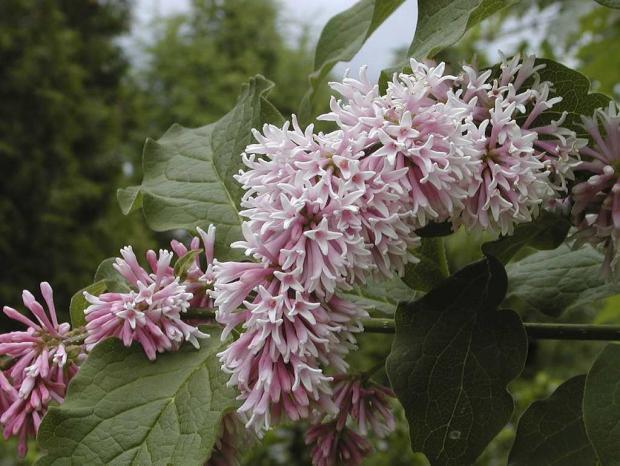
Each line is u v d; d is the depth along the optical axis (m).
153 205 0.27
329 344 0.19
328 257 0.18
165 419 0.21
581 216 0.23
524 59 0.21
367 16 0.30
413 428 0.21
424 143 0.19
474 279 0.23
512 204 0.20
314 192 0.19
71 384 0.21
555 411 0.22
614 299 0.45
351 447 0.25
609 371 0.21
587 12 0.65
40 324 0.24
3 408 0.23
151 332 0.22
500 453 1.03
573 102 0.22
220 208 0.27
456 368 0.22
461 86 0.21
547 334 0.24
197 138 0.29
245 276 0.19
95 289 0.24
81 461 0.20
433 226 0.22
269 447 0.97
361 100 0.20
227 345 0.22
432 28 0.22
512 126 0.20
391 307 0.27
